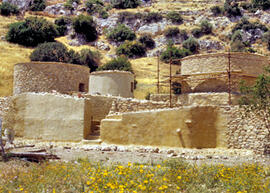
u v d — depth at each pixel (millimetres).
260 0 90500
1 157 14156
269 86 19438
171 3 102750
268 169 12656
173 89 44094
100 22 87312
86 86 30484
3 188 9102
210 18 87688
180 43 80000
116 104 26453
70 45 75812
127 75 29812
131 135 20969
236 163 15195
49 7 91625
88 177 10094
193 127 19125
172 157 17094
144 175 9859
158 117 20328
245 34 79750
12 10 85250
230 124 19172
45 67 28172
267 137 18031
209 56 26688
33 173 10711
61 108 23406
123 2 99438
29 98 24312
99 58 65125
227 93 24391
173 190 9109
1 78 42875
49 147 20859
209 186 9977
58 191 9016
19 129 24219
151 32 84062
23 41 68812
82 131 22625
